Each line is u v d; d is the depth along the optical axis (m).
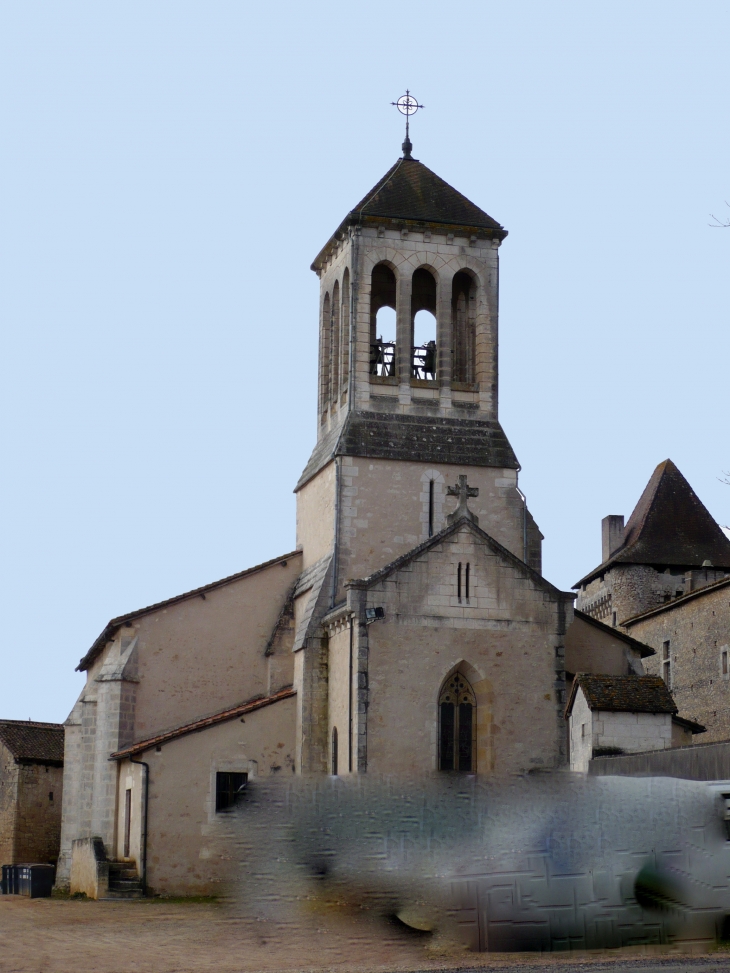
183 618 50.78
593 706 41.59
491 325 52.00
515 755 43.91
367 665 43.50
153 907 42.22
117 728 49.00
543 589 45.25
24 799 65.25
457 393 51.34
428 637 44.09
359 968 26.73
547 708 44.47
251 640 51.28
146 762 45.94
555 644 44.97
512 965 25.95
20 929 36.44
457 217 52.16
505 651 44.56
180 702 50.12
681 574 70.25
